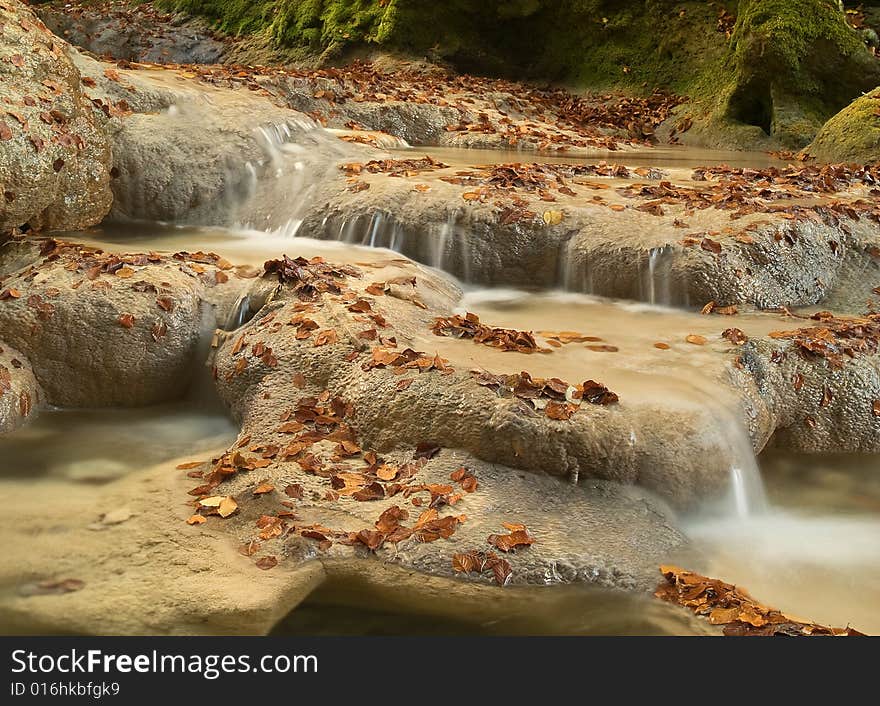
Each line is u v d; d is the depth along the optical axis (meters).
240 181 9.41
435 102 14.09
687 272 7.09
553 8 18.31
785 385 5.93
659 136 16.30
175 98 9.91
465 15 18.58
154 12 22.72
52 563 4.23
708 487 5.08
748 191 8.70
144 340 6.30
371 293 6.48
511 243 7.74
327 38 19.12
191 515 4.67
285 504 4.69
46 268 6.63
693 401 5.28
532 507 4.70
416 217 7.98
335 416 5.43
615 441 4.91
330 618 4.02
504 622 4.04
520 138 13.55
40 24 8.17
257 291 6.52
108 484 5.13
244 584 4.13
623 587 4.27
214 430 6.03
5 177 7.15
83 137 8.16
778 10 15.09
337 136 11.05
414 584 4.24
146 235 8.63
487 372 5.22
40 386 6.25
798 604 4.28
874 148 12.73
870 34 15.70
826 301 7.50
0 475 5.24
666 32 17.34
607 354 5.88
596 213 7.82
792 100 15.21
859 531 5.06
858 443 6.00
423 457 5.00
